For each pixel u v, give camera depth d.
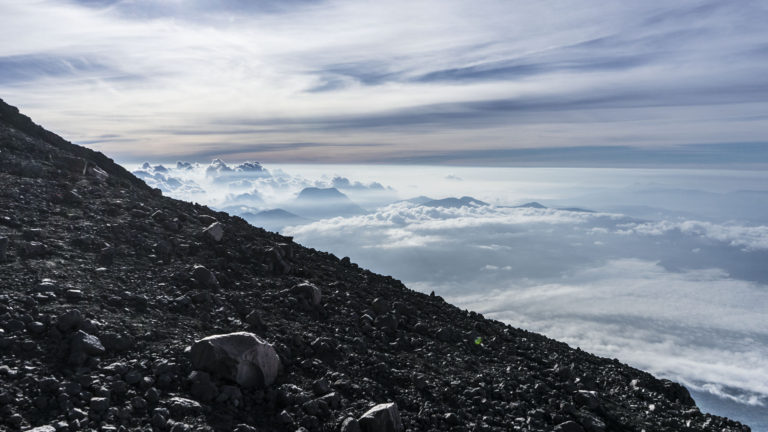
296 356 12.28
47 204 17.52
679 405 16.36
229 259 18.08
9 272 11.76
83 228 16.09
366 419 9.49
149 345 10.34
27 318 9.80
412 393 11.96
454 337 17.92
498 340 19.19
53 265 12.86
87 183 21.69
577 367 18.59
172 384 9.23
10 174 19.67
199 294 13.55
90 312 10.86
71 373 8.68
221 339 10.09
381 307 17.95
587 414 13.01
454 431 10.66
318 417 9.68
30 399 7.73
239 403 9.32
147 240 16.83
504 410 12.45
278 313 14.70
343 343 13.91
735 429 14.52
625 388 17.06
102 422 7.64
